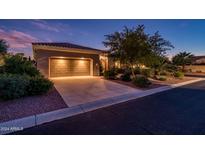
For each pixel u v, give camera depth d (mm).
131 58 15336
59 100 7520
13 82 6863
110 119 5281
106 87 11906
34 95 7914
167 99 8648
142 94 10016
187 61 43125
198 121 5145
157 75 22656
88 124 4816
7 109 5789
